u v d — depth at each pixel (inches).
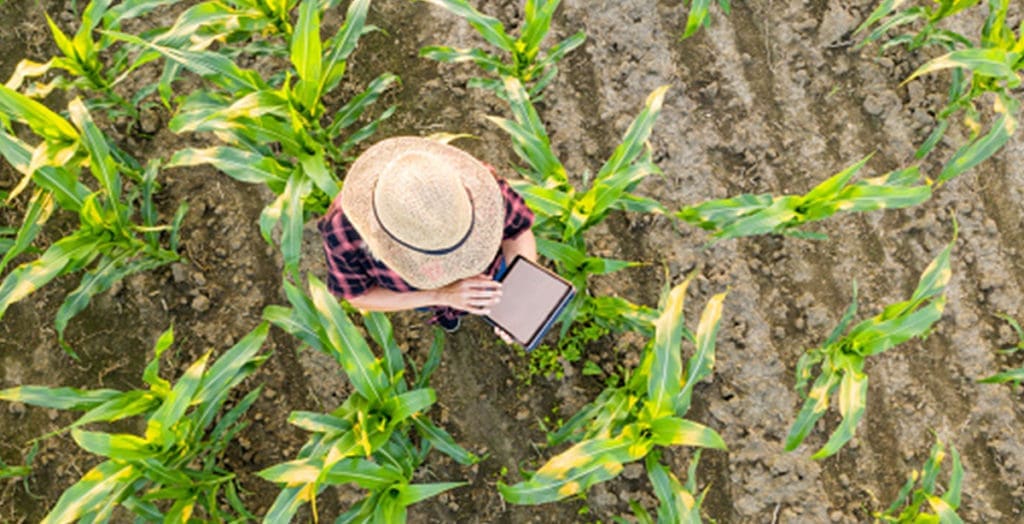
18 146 133.0
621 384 157.1
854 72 165.5
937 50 164.1
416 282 111.1
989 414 155.6
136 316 159.5
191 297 160.4
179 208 156.7
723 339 159.2
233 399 157.5
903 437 156.4
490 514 155.6
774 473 155.0
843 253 160.7
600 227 162.2
